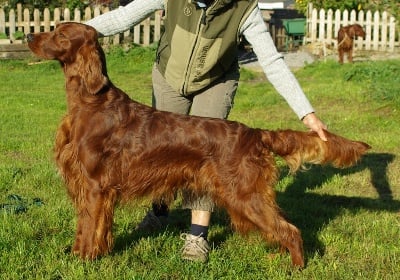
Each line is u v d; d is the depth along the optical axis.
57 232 4.80
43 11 19.69
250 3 4.24
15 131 8.93
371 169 7.32
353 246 4.74
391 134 8.97
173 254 4.43
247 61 19.84
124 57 18.11
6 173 6.44
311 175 7.00
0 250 4.31
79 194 4.18
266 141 4.26
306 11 23.52
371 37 21.77
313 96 12.18
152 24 19.52
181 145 4.18
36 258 4.25
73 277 3.95
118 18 4.46
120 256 4.36
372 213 5.68
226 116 4.62
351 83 13.67
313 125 4.23
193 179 4.25
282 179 6.77
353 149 4.26
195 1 4.21
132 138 4.16
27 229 4.72
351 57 18.17
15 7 19.45
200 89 4.50
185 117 4.28
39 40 4.18
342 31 17.89
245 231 4.26
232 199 4.17
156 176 4.21
